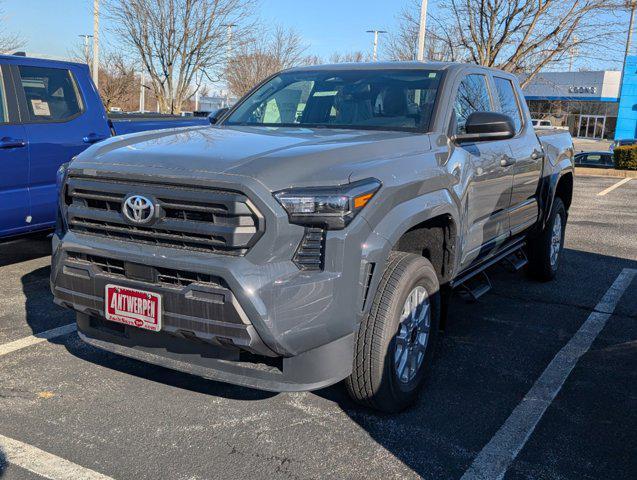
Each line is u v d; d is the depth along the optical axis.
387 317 3.40
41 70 6.27
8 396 3.77
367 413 3.75
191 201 3.07
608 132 51.34
